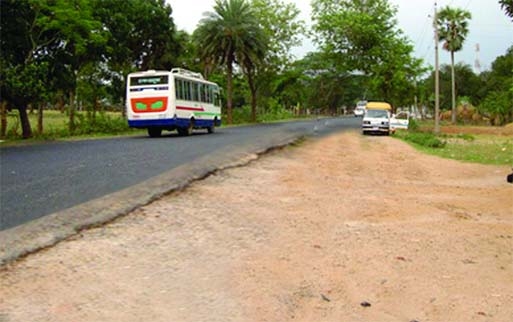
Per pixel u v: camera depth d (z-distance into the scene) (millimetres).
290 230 8398
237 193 11258
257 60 53531
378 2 54656
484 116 75562
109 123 36375
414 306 5602
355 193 12422
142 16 47844
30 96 27812
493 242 8211
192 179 12398
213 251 7055
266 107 82500
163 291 5586
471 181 15938
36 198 9367
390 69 51812
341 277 6324
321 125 52719
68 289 5492
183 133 29141
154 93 26719
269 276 6215
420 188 13984
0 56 27609
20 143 23031
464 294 5980
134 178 11852
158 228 8023
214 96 33438
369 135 38969
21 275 5797
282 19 61906
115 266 6258
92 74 45750
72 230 7551
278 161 17547
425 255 7363
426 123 75125
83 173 12367
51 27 28062
